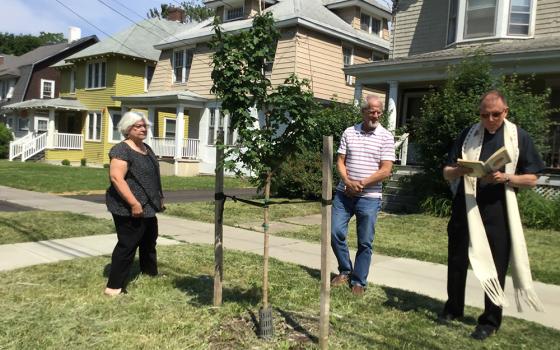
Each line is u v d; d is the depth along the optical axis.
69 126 31.56
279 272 5.54
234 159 3.69
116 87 27.08
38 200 11.59
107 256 6.02
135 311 4.16
